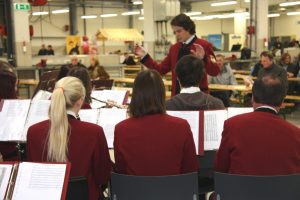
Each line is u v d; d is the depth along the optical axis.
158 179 1.88
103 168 2.14
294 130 1.92
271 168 1.87
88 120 2.82
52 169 1.81
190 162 2.13
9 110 2.95
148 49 11.76
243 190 1.81
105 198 2.41
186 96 2.71
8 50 10.16
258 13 12.34
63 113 2.02
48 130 2.06
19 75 9.86
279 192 1.77
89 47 14.23
